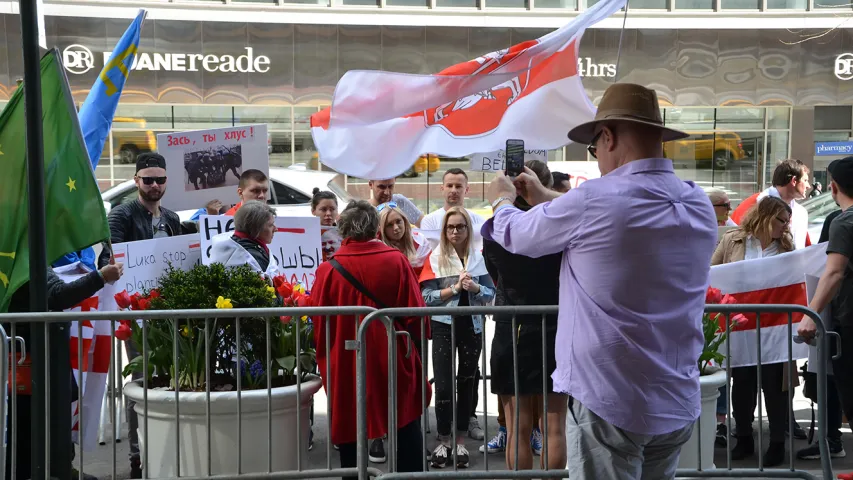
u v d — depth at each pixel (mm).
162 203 6996
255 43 19734
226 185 7082
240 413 4414
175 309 4582
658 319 2977
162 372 4902
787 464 5914
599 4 5086
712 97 21594
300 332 4941
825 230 6195
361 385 4258
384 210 6312
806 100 21812
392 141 5145
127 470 5695
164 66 19250
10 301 4617
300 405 4660
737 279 5926
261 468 4586
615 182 3002
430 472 4207
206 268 4969
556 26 20969
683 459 4906
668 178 3043
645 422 2967
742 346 5793
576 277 3062
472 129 5250
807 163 22078
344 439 4637
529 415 4582
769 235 6184
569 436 3115
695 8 21469
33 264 4195
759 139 21953
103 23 18766
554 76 5273
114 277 4715
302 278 6422
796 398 7750
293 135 20172
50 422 4250
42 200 4164
